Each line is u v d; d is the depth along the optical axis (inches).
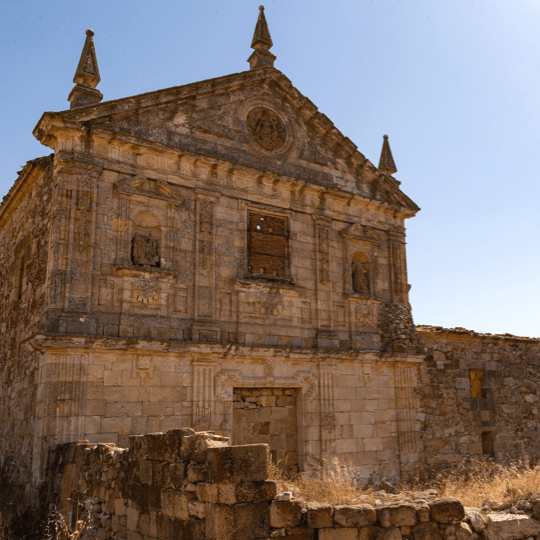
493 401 1055.6
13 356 814.5
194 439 340.8
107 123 740.0
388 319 961.5
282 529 309.6
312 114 949.2
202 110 834.2
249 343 795.4
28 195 850.8
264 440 799.7
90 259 685.9
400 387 940.6
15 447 733.3
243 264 818.2
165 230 757.3
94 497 477.7
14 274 874.1
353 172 991.6
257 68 894.4
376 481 872.3
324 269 898.1
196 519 323.0
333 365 868.0
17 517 580.4
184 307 754.2
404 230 1037.2
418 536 319.9
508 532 335.9
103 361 668.7
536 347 1158.3
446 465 958.4
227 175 829.8
